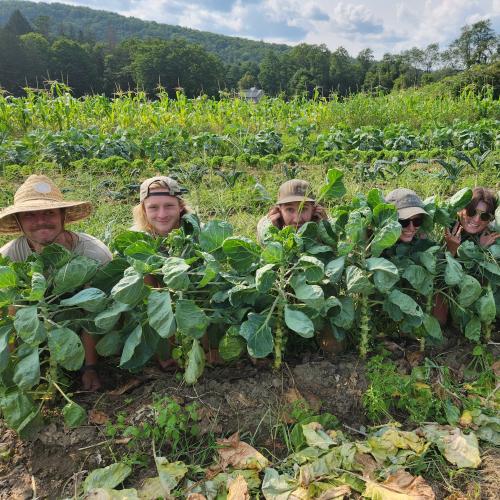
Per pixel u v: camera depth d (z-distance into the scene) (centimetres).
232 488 222
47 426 255
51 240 288
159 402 258
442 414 278
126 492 222
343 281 294
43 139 934
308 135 1114
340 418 272
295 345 314
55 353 238
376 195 296
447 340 328
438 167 852
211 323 279
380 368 288
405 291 316
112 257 312
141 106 1332
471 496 228
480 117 1516
